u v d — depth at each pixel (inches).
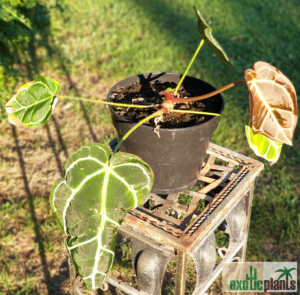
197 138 28.8
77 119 68.6
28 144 63.6
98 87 77.1
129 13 107.2
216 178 35.9
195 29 100.2
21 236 48.8
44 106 27.2
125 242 46.0
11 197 54.0
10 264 45.3
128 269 44.1
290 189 55.1
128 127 28.7
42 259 46.5
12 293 42.5
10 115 26.4
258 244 47.8
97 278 25.0
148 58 85.1
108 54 87.8
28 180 56.9
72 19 101.7
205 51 90.0
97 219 24.9
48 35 84.8
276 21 106.8
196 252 30.3
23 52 79.7
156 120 27.9
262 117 25.5
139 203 25.8
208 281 32.9
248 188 33.3
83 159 25.2
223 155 35.2
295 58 88.1
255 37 97.0
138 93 33.4
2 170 58.3
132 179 25.5
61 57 85.4
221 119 68.1
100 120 68.1
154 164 29.7
